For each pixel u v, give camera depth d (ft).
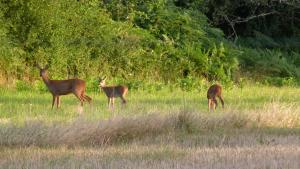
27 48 254.68
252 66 318.04
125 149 124.98
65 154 118.42
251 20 363.15
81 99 190.70
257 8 364.17
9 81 244.01
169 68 285.02
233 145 131.34
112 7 298.97
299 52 363.76
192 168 104.12
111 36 273.75
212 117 156.97
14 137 129.08
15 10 254.47
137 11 303.89
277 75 318.45
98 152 120.98
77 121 139.44
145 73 278.26
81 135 133.49
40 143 129.49
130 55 274.36
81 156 116.37
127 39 277.23
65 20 260.01
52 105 185.78
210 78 291.58
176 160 111.75
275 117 163.73
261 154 117.50
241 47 336.08
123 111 163.43
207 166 105.70
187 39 302.86
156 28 301.43
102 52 268.82
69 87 189.16
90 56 266.36
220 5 351.87
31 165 107.34
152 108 172.65
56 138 130.93
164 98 215.72
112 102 191.62
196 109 170.09
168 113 152.56
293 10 364.99
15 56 246.27
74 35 263.49
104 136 136.05
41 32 254.47
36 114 164.96
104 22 274.57
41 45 255.09
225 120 157.99
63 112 170.91
